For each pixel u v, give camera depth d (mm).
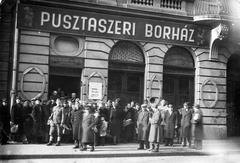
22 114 11969
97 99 14320
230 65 18141
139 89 15461
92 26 14320
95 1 14305
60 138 11828
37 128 12000
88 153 10312
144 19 15047
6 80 13180
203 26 16188
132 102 13773
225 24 15758
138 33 15086
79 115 11156
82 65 14219
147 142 11938
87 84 14195
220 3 16016
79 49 14312
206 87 16344
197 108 12570
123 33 14852
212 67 16531
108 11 14484
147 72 15336
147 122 11727
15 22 13328
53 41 13945
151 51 15414
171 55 16172
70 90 14523
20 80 13188
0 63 13125
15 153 9844
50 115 12469
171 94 16016
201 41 16250
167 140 13305
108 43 14703
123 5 14844
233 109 17906
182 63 16359
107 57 14633
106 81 14531
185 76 16281
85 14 14125
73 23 14031
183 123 13055
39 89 13430
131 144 13148
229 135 17594
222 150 12258
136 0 15172
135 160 9891
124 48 15281
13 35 13359
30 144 11930
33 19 13422
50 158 9859
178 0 15898
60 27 13867
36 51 13508
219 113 16406
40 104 12195
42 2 13492
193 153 11531
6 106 11523
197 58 16328
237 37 16578
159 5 15539
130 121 13273
